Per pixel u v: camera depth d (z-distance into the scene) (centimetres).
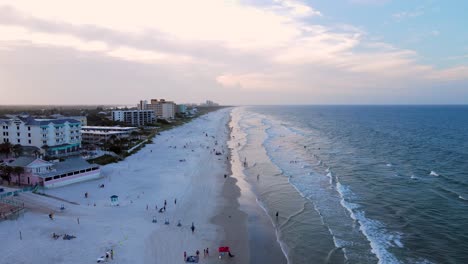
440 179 6912
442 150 10725
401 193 5941
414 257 3647
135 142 11175
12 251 3347
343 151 10625
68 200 5097
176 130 16925
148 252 3575
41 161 5856
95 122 16712
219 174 7525
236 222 4669
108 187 5991
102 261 3272
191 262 3431
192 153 10088
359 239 4116
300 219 4788
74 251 3447
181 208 5116
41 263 3170
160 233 4100
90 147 9906
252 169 8044
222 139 13788
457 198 5634
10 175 5841
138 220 4469
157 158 9106
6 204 4609
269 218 4841
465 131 16912
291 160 9150
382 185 6469
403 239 4084
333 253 3772
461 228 4403
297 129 18412
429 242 4003
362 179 6956
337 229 4419
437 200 5534
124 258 3384
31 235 3734
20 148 8150
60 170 5962
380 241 4038
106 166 7644
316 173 7556
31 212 4438
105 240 3759
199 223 4562
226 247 3678
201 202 5481
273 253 3775
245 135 15300
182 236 4075
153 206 5112
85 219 4366
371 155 9875
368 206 5281
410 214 4912
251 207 5312
